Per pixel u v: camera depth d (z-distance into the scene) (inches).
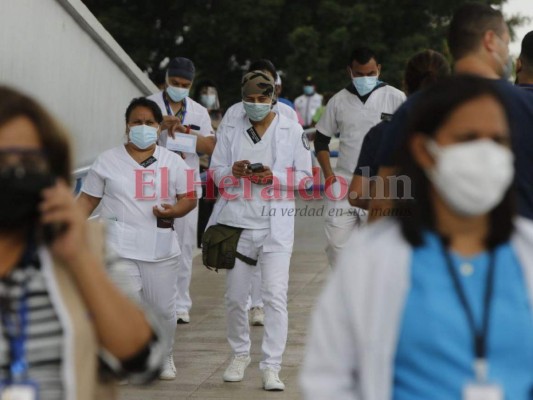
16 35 880.3
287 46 3009.4
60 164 303.7
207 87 1317.7
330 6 2933.1
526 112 483.2
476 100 309.0
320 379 312.5
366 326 305.7
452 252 310.2
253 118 762.2
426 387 301.3
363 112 890.7
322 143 918.4
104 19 2910.9
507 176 301.9
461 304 303.9
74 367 293.6
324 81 2893.7
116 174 748.0
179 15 2965.1
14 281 293.0
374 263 308.0
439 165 303.9
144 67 2960.1
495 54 502.3
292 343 898.7
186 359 853.2
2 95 300.7
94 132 1057.5
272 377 757.9
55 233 289.3
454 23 507.8
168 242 751.1
